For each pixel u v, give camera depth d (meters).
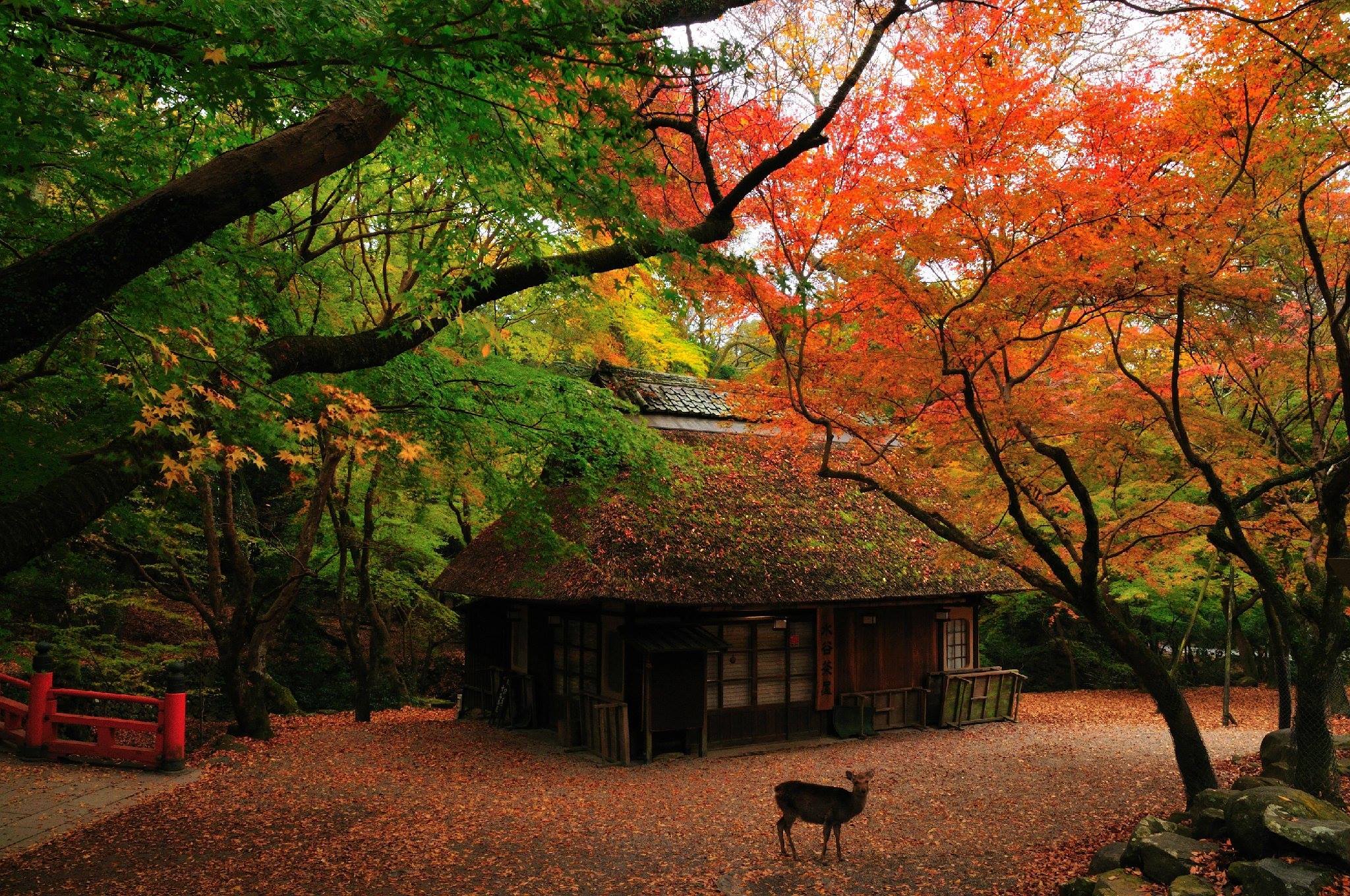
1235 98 5.46
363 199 8.45
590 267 5.97
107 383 5.21
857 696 11.30
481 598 12.48
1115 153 5.73
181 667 8.64
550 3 3.05
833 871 5.93
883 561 11.29
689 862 6.21
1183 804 7.20
